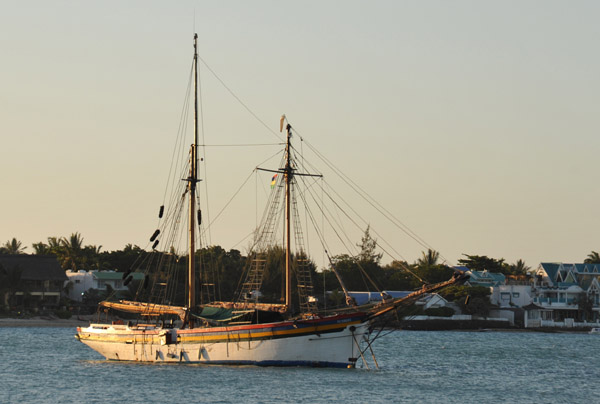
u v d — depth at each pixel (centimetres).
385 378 12369
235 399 10138
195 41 14650
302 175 14888
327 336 12344
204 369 12538
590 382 13712
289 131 14862
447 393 11338
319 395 10456
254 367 12519
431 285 12531
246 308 14450
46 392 10850
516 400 11062
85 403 9994
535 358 18538
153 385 11162
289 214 14712
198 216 14462
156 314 14500
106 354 14550
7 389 11162
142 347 13838
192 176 14512
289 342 12300
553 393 11962
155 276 16462
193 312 14038
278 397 10269
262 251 15612
